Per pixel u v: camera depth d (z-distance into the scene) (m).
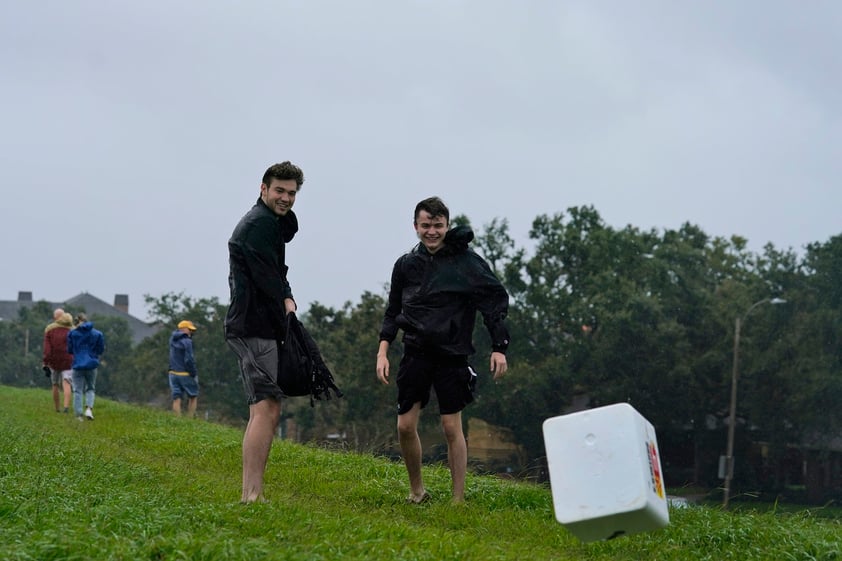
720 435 61.09
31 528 5.82
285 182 7.53
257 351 7.41
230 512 6.44
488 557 5.78
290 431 69.44
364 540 5.90
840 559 6.88
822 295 64.81
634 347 60.16
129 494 6.92
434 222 8.29
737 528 7.74
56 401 19.97
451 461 8.69
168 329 82.62
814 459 60.28
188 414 22.34
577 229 66.81
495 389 58.94
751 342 60.03
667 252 67.56
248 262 7.37
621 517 4.97
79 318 18.45
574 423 5.05
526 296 63.81
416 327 8.31
